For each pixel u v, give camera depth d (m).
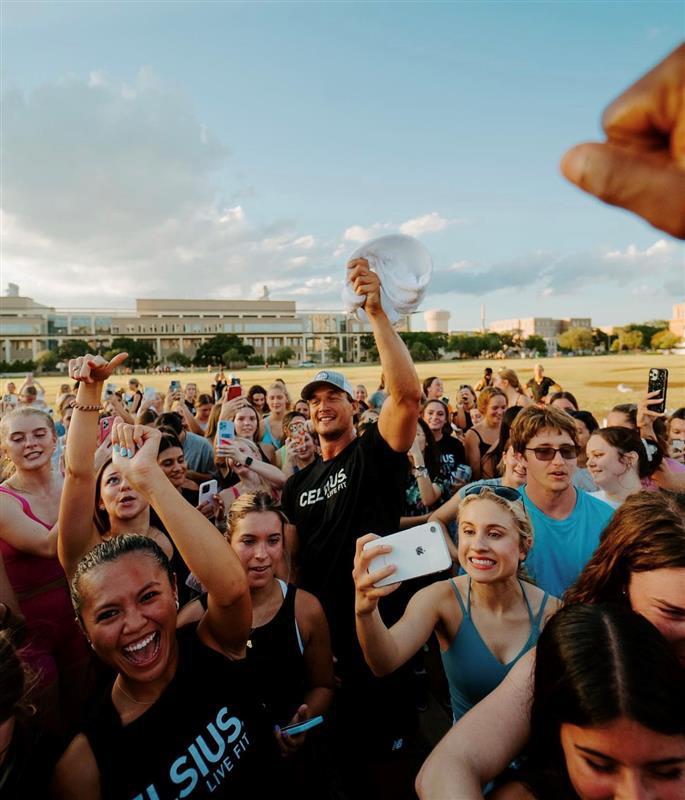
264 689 2.18
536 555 2.54
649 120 0.30
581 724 1.06
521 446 2.69
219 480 4.91
